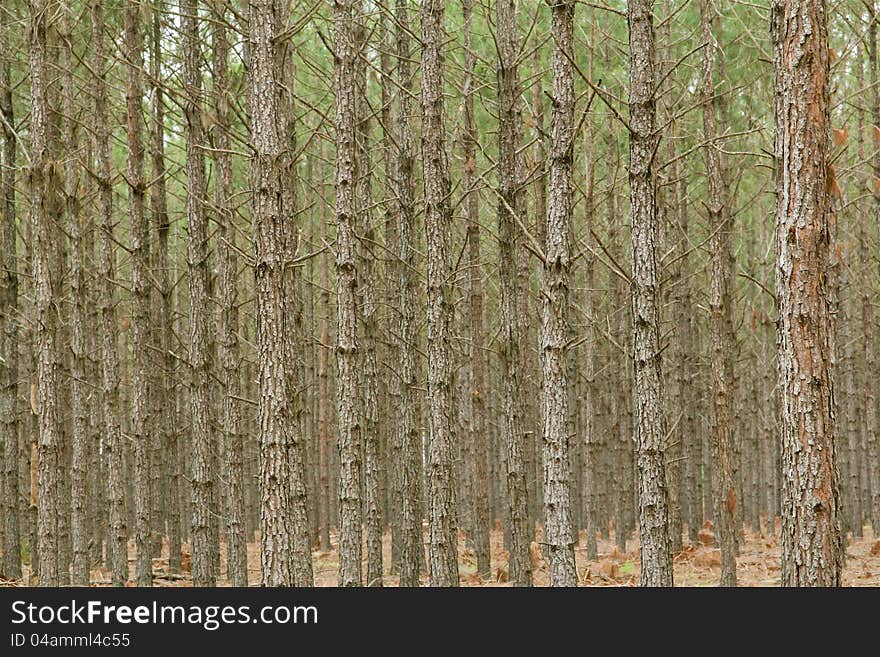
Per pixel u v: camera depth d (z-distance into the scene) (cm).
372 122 1355
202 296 1000
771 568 1341
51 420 884
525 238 911
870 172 1445
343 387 865
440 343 876
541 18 1263
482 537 1255
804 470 528
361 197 1117
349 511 859
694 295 1550
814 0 536
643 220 695
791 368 534
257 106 683
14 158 1195
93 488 1517
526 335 1055
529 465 1518
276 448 675
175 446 1442
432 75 873
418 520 1070
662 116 1180
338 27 861
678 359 1540
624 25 1296
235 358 1035
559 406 739
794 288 534
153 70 1085
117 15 1216
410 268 987
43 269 882
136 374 1029
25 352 1492
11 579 1271
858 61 1330
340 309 860
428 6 877
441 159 875
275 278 677
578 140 1366
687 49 1299
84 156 1184
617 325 1587
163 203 1126
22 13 1179
